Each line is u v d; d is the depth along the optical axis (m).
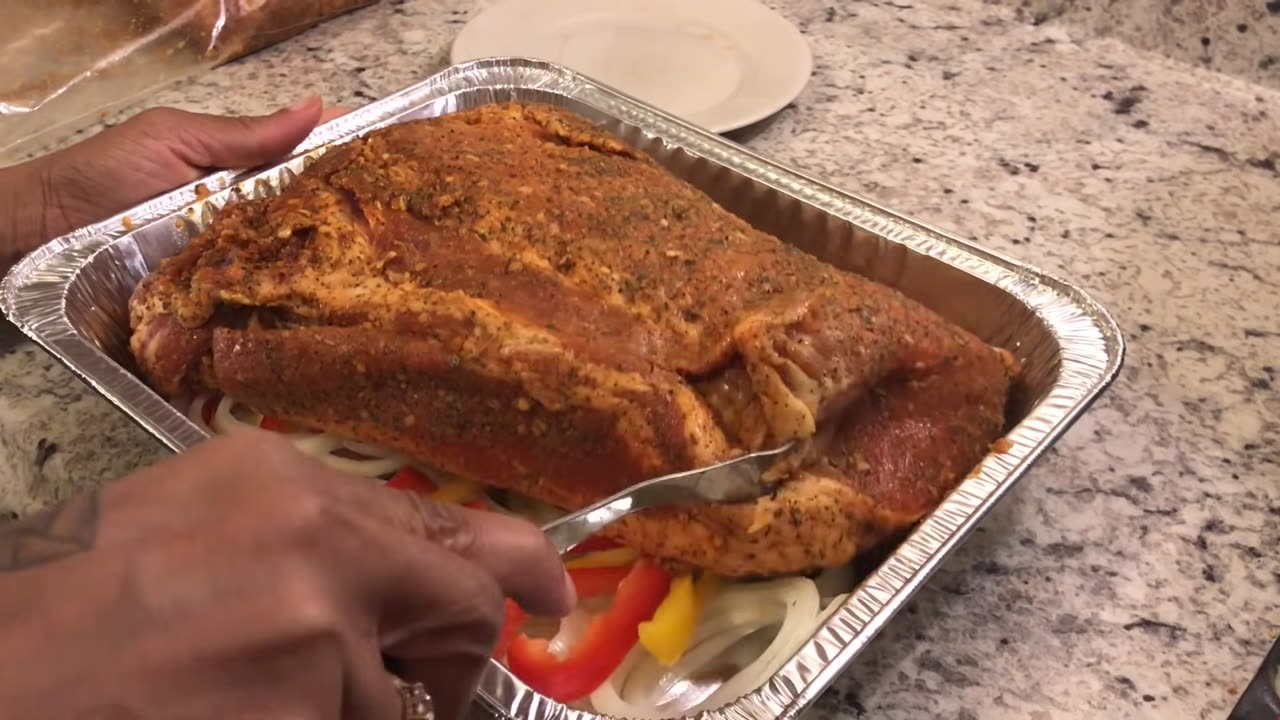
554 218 0.97
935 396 0.91
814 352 0.85
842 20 1.84
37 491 1.12
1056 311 1.00
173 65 1.68
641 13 1.75
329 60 1.74
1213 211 1.39
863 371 0.87
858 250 1.16
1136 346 1.17
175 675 0.39
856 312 0.89
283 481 0.43
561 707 0.71
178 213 1.22
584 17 1.74
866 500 0.86
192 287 1.02
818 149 1.52
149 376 1.07
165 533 0.41
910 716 0.81
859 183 1.44
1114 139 1.54
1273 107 1.60
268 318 1.01
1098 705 0.81
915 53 1.75
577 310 0.90
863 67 1.71
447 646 0.52
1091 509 0.98
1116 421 1.07
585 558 0.93
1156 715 0.80
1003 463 0.86
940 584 0.91
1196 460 1.03
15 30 1.57
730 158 1.26
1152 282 1.27
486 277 0.94
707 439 0.84
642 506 0.81
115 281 1.17
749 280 0.91
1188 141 1.53
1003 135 1.55
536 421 0.89
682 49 1.66
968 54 1.74
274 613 0.40
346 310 0.96
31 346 1.23
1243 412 1.08
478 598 0.49
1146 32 1.72
